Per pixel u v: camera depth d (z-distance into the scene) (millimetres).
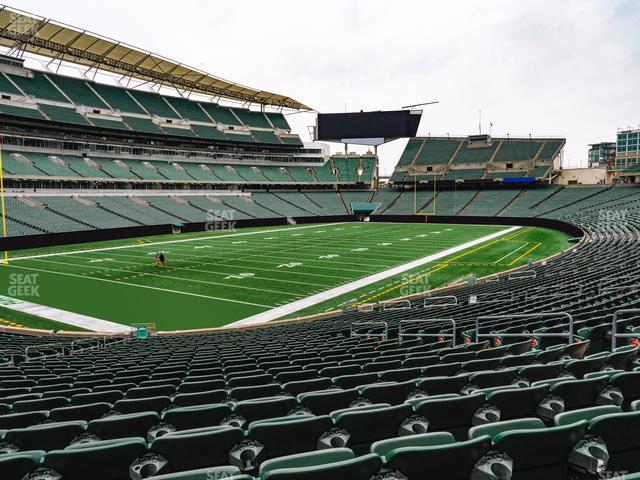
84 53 48875
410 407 3629
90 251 34469
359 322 13188
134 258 31078
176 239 42125
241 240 40906
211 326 16844
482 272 25234
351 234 45250
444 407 3697
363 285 22641
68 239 38750
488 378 4977
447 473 2572
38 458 3102
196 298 20531
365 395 4621
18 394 6746
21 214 39406
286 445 3381
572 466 2805
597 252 22906
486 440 2627
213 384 6086
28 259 30859
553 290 14266
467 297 16062
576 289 13867
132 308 19078
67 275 25438
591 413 3127
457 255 31062
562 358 6297
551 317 9891
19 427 4676
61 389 6980
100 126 50844
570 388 3934
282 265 27969
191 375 7375
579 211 49531
